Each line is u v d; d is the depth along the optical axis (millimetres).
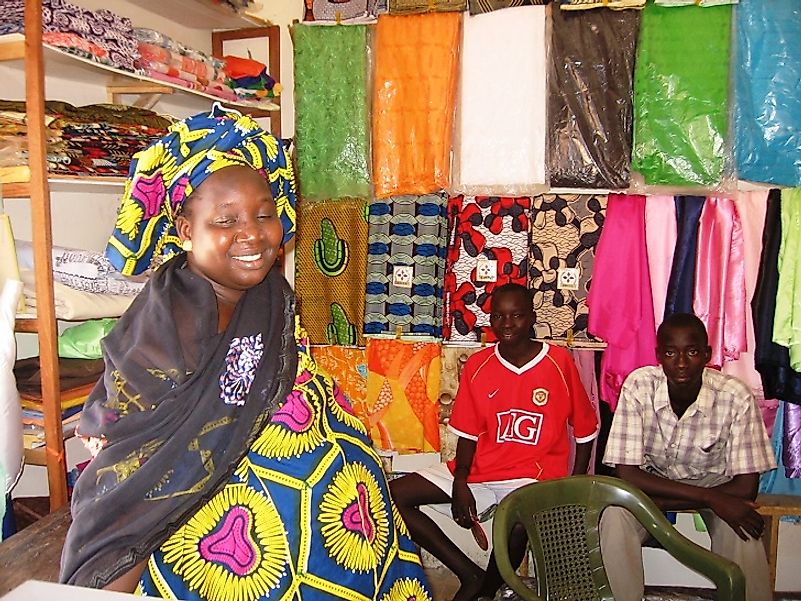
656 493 2047
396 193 2479
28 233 2012
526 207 2430
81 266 1858
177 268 864
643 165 2283
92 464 744
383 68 2439
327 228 2613
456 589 2621
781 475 2393
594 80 2271
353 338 2635
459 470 2303
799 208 2188
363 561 894
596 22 2250
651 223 2318
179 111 2635
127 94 2342
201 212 828
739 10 2176
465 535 2828
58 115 1725
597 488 1687
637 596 1947
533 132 2357
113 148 1853
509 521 1540
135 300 826
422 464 2838
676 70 2232
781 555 2635
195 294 815
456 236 2490
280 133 2771
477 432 2332
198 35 2744
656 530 1625
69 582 712
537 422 2248
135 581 742
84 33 1680
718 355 2293
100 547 707
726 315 2303
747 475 2039
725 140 2242
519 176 2381
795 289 2193
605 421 2445
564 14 2270
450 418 2375
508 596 2504
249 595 795
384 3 2420
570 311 2395
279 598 803
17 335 1979
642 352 2328
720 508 1962
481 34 2359
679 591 2611
